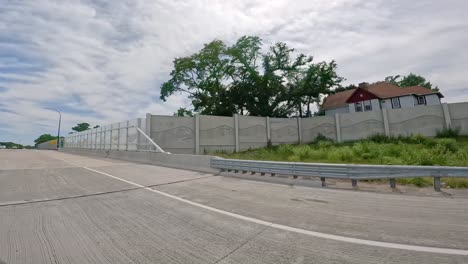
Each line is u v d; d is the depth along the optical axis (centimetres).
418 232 384
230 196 646
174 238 365
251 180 912
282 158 1825
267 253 314
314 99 4512
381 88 4312
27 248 329
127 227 411
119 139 2195
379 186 777
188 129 2250
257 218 460
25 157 2173
